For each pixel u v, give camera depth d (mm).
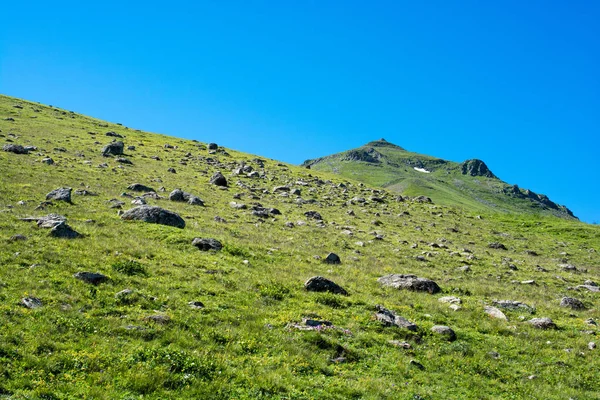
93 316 16312
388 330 19875
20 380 11750
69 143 68562
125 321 16250
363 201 68125
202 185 57562
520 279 35375
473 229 62594
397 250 39406
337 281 26266
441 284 30016
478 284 31453
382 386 14836
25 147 54562
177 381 13016
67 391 11734
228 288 22031
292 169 94688
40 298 16734
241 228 37594
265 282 23484
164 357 14086
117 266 21438
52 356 13156
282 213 49031
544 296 30703
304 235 39656
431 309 23875
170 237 28453
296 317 19422
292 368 15156
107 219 30562
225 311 18953
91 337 14672
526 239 61062
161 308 18078
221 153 95938
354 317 20844
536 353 20172
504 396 16047
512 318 24656
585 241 64375
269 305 20703
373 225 51656
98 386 12109
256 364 14953
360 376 15547
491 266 38938
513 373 18016
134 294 18516
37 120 86062
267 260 28781
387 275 28984
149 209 32281
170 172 63188
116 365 13297
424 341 19656
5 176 38469
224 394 12867
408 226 55375
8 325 14297
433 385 15906
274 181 73938
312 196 66500
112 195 39938
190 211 40312
